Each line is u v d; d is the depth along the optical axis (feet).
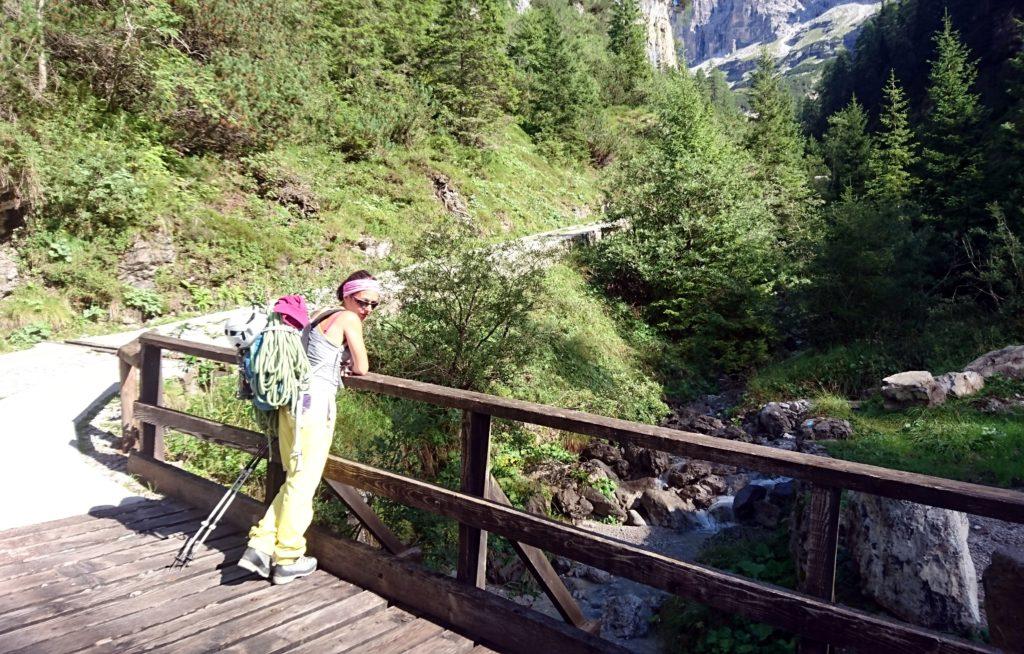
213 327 34.19
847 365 54.34
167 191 43.70
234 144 52.80
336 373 12.00
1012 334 54.34
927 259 64.95
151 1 47.85
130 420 19.47
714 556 24.27
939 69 111.55
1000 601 9.74
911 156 120.98
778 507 28.53
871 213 62.64
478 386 32.07
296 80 61.26
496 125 103.55
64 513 15.46
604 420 9.45
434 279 32.27
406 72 91.20
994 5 186.60
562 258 68.64
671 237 67.46
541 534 10.03
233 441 14.39
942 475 29.81
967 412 38.91
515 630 10.07
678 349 63.57
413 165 73.26
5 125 36.35
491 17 108.17
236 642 9.82
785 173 130.72
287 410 11.35
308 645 9.86
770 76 178.19
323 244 51.31
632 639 21.49
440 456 27.55
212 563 12.59
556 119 130.41
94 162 38.81
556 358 44.19
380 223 58.59
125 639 9.77
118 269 38.27
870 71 257.34
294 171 55.62
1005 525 22.56
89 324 35.50
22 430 21.09
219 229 44.78
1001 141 94.12
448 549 21.39
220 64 52.80
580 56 183.52
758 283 67.31
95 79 45.85
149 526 14.44
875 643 7.17
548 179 111.45
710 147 110.42
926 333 57.06
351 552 12.40
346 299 12.16
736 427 45.88
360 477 12.61
